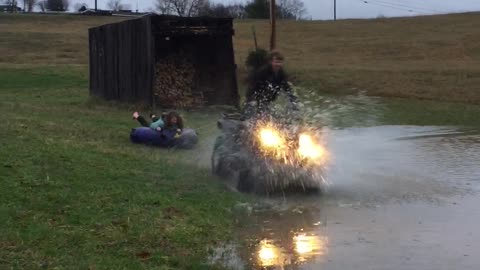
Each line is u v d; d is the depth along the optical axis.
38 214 10.69
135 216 10.92
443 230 11.08
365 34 63.19
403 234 10.92
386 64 42.59
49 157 13.18
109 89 24.52
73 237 10.04
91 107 22.94
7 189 11.37
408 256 10.20
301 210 11.89
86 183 12.07
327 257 10.09
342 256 10.16
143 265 9.08
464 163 15.37
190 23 22.09
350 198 12.56
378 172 14.38
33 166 12.55
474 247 10.48
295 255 10.16
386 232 10.99
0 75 35.12
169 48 23.67
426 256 10.20
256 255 10.09
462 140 18.64
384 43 55.28
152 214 11.05
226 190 12.76
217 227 10.92
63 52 53.12
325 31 66.81
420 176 14.11
